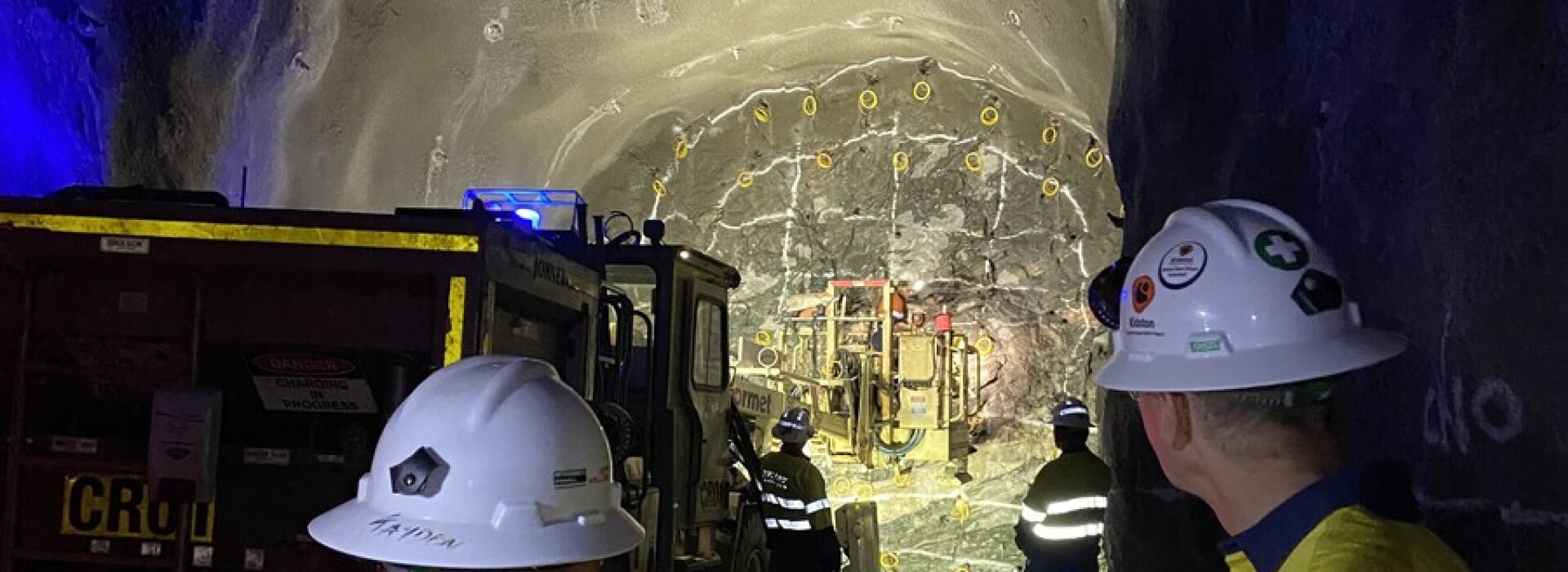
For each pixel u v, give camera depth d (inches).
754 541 321.4
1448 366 121.0
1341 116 145.0
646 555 245.1
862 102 593.9
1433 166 124.8
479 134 468.1
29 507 162.2
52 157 277.3
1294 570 73.7
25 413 162.6
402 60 403.9
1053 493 245.0
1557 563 103.8
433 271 162.2
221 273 163.3
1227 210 89.7
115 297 162.7
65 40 280.5
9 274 162.2
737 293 616.7
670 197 611.5
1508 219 111.7
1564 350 103.7
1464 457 117.8
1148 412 87.2
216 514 162.4
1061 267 602.5
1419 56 128.0
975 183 609.6
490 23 422.6
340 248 162.1
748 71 563.8
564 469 90.7
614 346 249.4
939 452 561.9
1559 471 103.9
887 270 611.5
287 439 165.3
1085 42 410.3
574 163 562.3
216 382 164.9
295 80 369.1
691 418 277.6
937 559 534.9
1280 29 161.8
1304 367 81.3
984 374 603.2
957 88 597.3
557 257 199.3
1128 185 216.7
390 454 90.5
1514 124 111.3
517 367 93.0
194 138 327.6
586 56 476.4
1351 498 76.5
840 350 565.6
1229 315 84.6
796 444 318.3
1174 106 191.6
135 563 161.3
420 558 84.9
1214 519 172.1
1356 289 140.4
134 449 161.9
